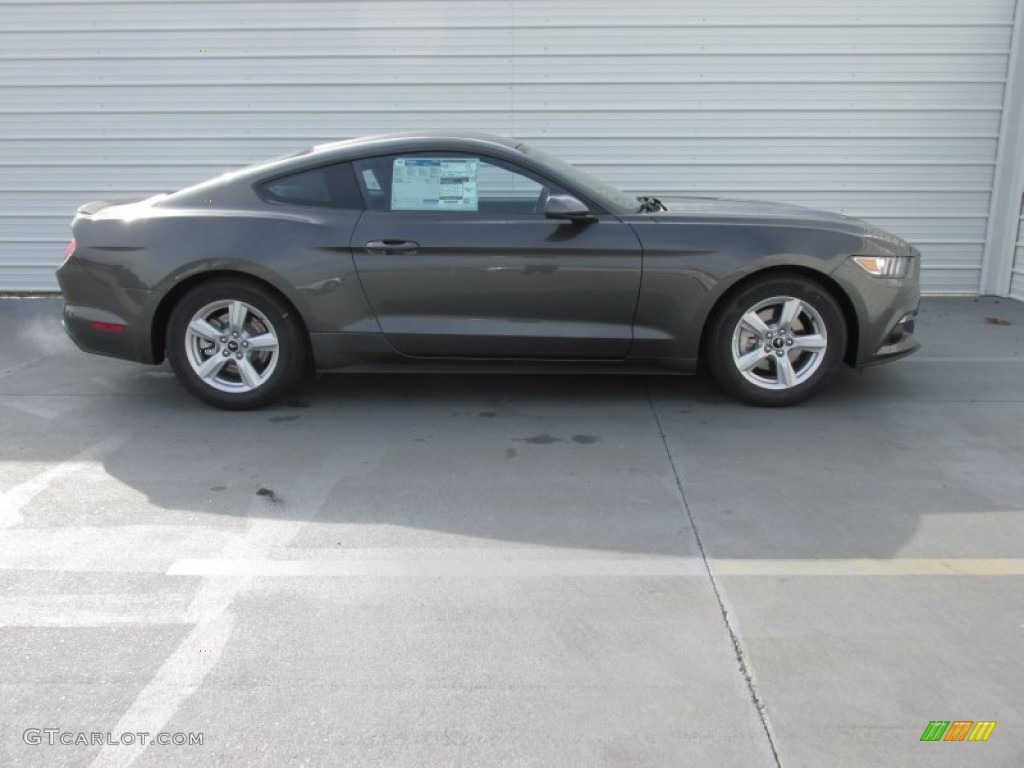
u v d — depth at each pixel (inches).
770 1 283.1
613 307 181.9
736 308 183.9
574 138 297.6
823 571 121.6
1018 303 300.8
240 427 183.6
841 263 179.3
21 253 313.9
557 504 144.1
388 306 183.0
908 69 288.4
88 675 99.6
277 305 185.2
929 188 299.9
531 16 286.8
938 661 101.0
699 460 162.7
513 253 179.0
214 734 90.0
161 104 297.9
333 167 185.3
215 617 111.0
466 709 93.5
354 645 104.9
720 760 85.7
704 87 291.7
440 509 142.3
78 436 177.8
